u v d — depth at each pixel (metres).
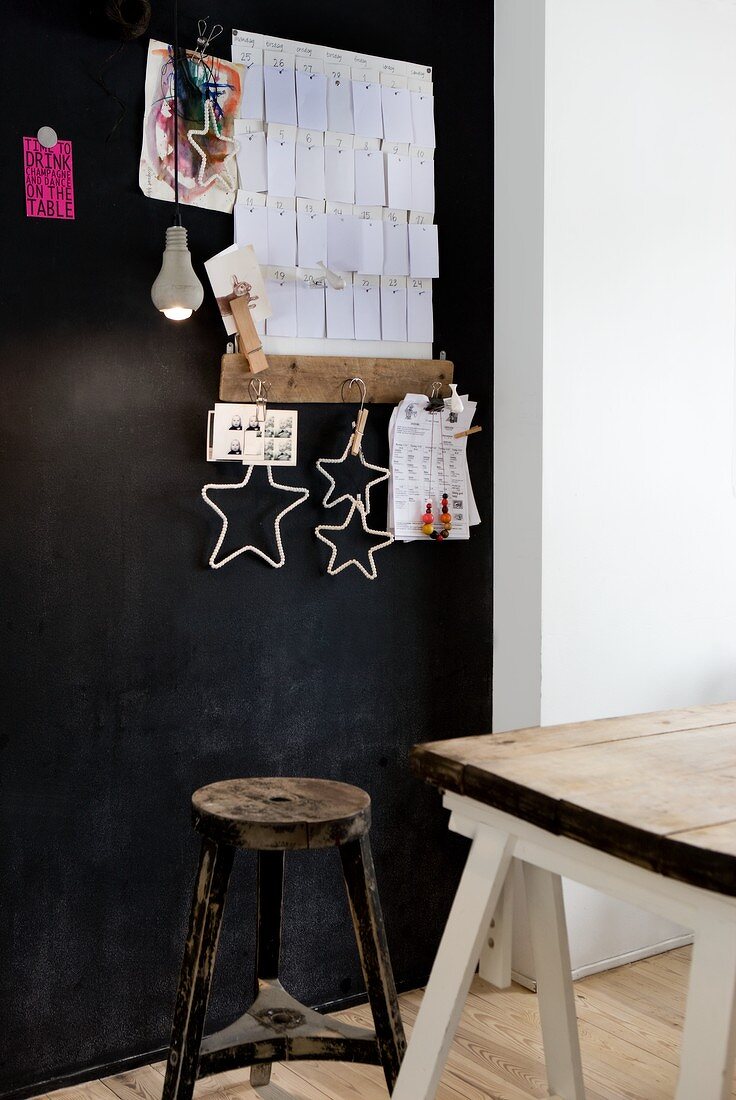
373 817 2.85
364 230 2.76
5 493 2.33
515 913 2.99
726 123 3.21
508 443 2.97
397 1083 1.82
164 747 2.55
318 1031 2.12
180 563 2.54
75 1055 2.47
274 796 2.10
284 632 2.70
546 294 2.85
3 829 2.36
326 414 2.73
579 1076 2.03
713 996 1.40
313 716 2.75
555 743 1.86
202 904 1.98
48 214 2.36
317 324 2.71
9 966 2.38
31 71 2.33
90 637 2.44
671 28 3.07
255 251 2.61
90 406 2.42
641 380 3.05
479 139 2.97
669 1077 2.51
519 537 2.95
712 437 3.22
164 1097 1.98
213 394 2.57
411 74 2.84
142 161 2.45
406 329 2.85
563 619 2.93
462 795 1.73
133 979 2.54
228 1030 2.11
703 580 3.23
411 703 2.91
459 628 2.98
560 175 2.86
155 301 2.36
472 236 2.96
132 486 2.47
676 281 3.12
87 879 2.47
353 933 2.85
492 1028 2.74
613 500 3.01
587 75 2.90
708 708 2.18
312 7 2.68
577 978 3.02
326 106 2.70
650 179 3.04
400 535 2.80
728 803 1.50
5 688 2.35
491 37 2.97
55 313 2.37
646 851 1.38
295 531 2.70
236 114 2.57
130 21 2.38
